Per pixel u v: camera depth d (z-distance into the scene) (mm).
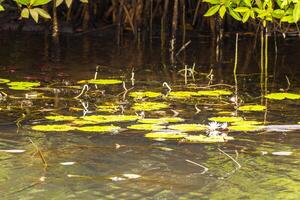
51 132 7664
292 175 6242
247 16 10203
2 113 8555
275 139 7434
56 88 10266
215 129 7793
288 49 15172
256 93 10156
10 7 17641
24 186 5883
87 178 6105
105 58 13500
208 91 10102
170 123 8055
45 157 6711
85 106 8984
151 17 16781
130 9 16953
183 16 16328
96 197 5637
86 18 17641
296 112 8789
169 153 6879
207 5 17422
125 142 7270
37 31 17344
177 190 5832
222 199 5633
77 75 11461
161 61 13289
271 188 5891
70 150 6957
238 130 7664
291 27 16844
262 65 12227
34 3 9562
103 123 8086
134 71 12039
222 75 11797
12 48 14555
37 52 14055
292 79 11453
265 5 10500
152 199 5602
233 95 9930
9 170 6305
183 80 11219
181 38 16984
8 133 7586
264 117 8477
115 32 17359
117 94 9852
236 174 6266
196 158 6730
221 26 14828
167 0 16562
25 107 8906
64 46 15086
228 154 6871
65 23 17500
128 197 5648
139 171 6316
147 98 9586
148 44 15859
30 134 7559
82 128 7707
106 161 6598
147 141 7309
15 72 11633
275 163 6594
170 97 9680
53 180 6047
